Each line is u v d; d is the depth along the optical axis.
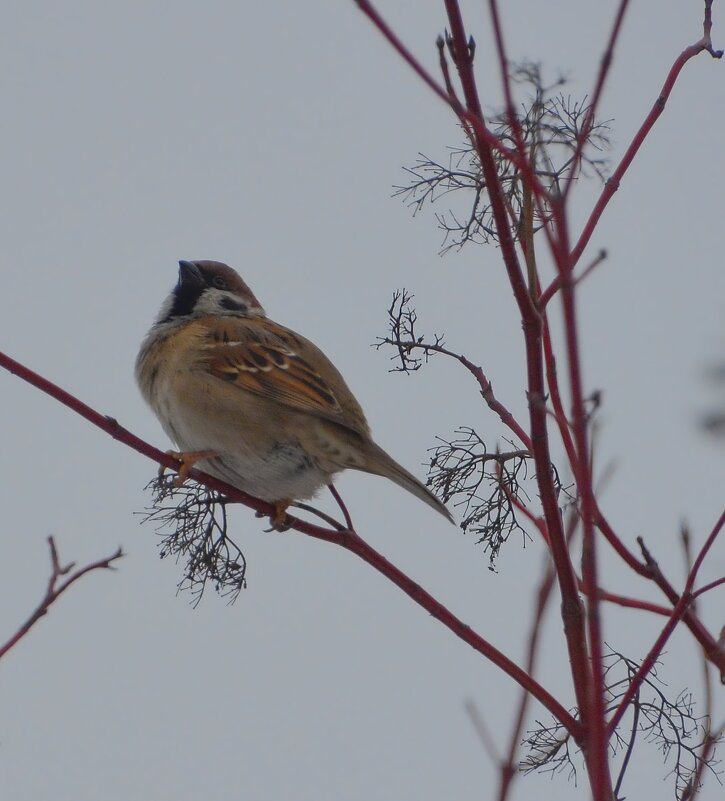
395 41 5.64
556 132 6.80
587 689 6.83
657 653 6.81
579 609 6.96
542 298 7.30
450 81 6.25
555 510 6.99
